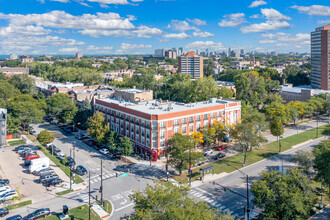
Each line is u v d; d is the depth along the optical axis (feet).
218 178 233.35
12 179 230.89
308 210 166.81
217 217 133.08
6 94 492.54
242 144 265.95
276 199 159.84
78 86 592.60
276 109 380.99
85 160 276.62
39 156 278.05
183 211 115.85
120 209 184.44
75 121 396.57
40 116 386.93
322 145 219.20
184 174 243.40
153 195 130.21
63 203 192.13
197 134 288.10
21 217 171.22
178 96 546.67
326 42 606.14
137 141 298.97
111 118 343.67
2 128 320.09
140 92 390.21
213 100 350.23
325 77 616.39
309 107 433.89
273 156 287.07
